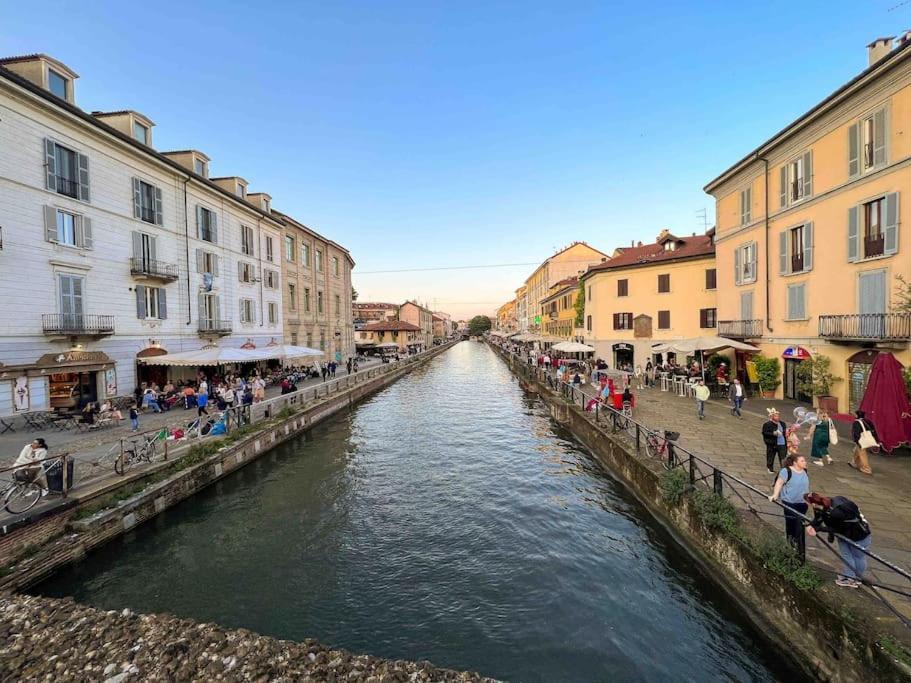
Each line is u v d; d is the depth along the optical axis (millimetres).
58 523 8555
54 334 16750
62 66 17422
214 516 11188
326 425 22000
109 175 19516
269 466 15320
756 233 21406
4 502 8227
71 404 17875
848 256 15812
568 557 8953
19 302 15773
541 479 13656
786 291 19312
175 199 23797
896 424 10344
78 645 5105
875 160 14578
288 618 7230
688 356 29000
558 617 7113
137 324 20984
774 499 6430
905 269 13734
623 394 17047
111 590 8039
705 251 29578
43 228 16562
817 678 5336
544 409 25891
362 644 6613
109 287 19438
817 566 6008
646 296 32031
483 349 103625
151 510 10469
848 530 5371
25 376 15648
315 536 10094
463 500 12094
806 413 13148
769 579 6246
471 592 7855
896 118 13898
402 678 4523
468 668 6102
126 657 4871
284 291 35656
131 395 19188
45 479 8945
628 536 9812
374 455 16672
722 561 7449
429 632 6844
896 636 4629
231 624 7082
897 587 5551
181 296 24047
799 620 5656
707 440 12844
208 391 23125
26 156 16000
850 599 5297
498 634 6762
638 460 11484
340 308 48562
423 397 31078
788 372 19453
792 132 18109
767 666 5938
